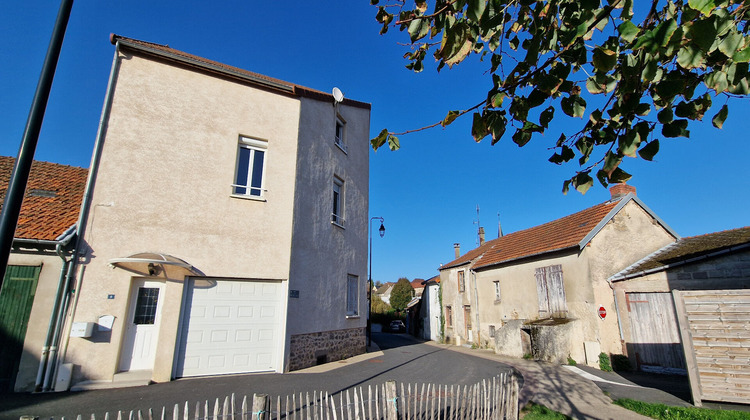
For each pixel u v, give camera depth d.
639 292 12.95
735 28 1.98
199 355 8.39
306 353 10.06
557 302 15.30
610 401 8.24
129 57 9.01
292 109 10.81
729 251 10.91
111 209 8.16
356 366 10.62
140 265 8.15
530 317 16.89
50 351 7.20
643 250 14.73
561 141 2.98
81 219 7.87
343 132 13.90
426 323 31.33
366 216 15.00
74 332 7.30
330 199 12.12
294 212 10.14
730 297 7.57
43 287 7.47
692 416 6.71
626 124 2.59
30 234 7.50
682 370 11.81
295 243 10.05
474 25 2.19
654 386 9.80
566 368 12.73
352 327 12.92
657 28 1.89
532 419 6.73
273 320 9.34
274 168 10.12
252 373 8.79
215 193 9.23
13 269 7.41
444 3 2.26
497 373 10.80
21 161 2.94
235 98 10.02
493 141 2.53
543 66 2.44
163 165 8.82
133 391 6.98
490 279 20.55
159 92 9.12
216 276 8.84
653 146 2.44
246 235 9.36
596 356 13.00
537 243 17.97
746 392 7.19
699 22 1.81
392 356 13.73
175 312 8.22
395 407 4.78
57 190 9.84
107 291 7.82
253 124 10.11
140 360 8.00
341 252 12.57
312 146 11.36
